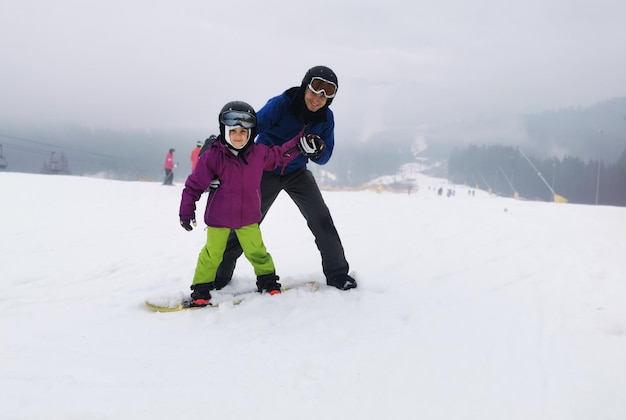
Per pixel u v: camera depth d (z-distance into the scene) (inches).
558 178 4862.2
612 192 4202.8
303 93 130.9
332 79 126.5
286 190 144.9
